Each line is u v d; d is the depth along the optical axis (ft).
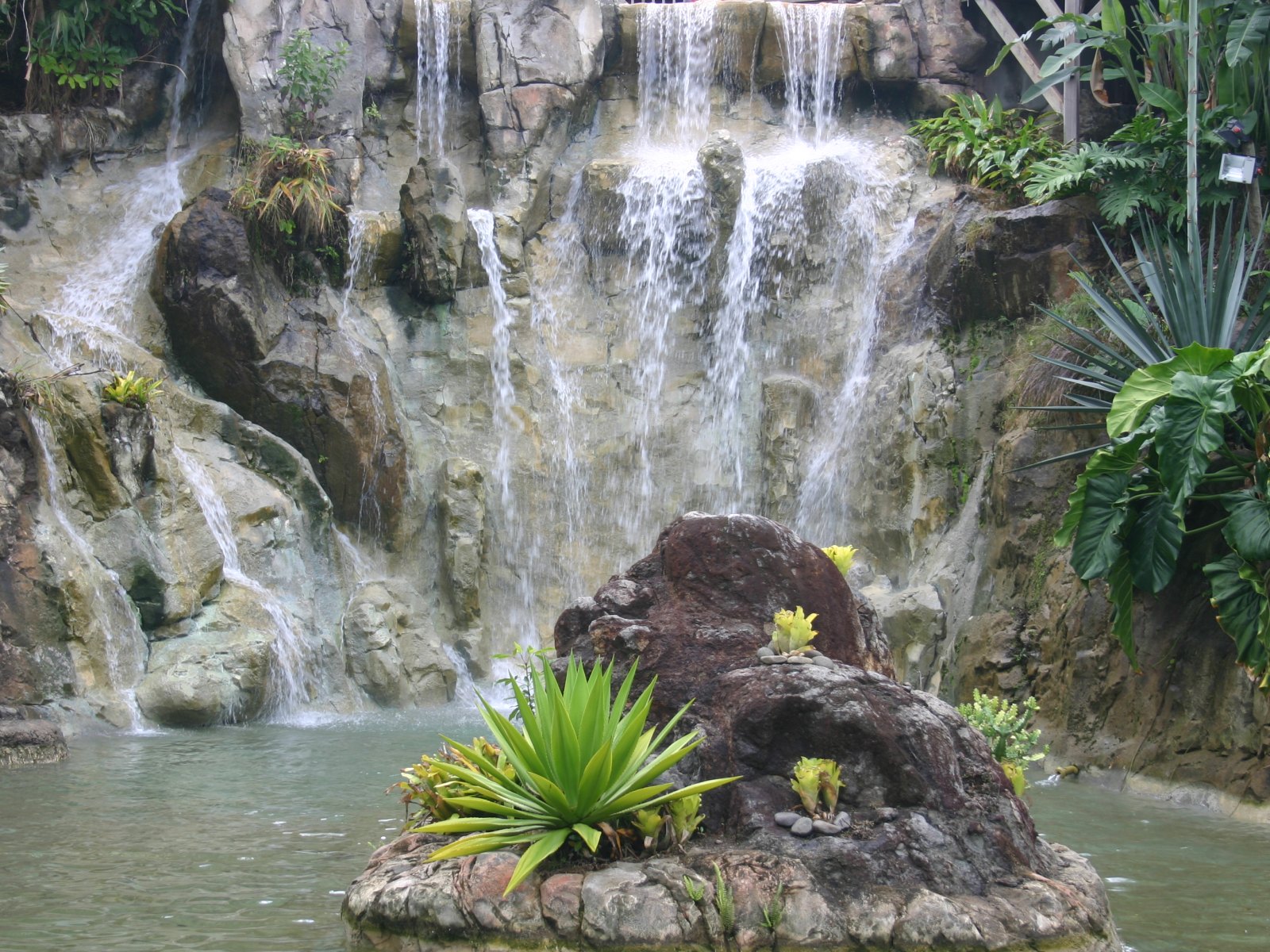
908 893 16.35
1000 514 44.91
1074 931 16.49
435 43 64.13
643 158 64.49
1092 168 47.44
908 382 52.60
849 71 66.28
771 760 18.15
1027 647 41.11
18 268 55.52
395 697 49.39
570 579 57.11
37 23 59.93
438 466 55.77
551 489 57.82
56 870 22.06
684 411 59.31
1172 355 36.60
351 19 62.28
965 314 51.96
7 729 34.96
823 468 55.62
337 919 18.98
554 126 63.36
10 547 41.98
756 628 20.29
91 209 58.59
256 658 44.78
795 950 15.72
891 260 58.03
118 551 44.62
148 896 20.34
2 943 17.72
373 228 57.57
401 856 18.80
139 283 55.01
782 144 65.87
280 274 55.26
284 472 52.31
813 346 58.59
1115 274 47.29
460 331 58.39
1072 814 29.43
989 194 53.93
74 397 44.83
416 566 54.75
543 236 62.28
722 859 16.69
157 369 51.16
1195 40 38.78
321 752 37.17
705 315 60.08
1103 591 37.37
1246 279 36.65
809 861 16.69
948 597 46.11
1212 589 30.91
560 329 60.49
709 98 67.05
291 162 56.03
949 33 65.82
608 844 17.28
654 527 58.08
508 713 46.68
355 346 54.90
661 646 19.93
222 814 27.45
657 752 18.88
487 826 16.99
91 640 42.47
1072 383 43.11
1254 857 24.68
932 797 17.65
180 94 63.00
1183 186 46.03
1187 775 31.81
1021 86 66.03
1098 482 33.32
